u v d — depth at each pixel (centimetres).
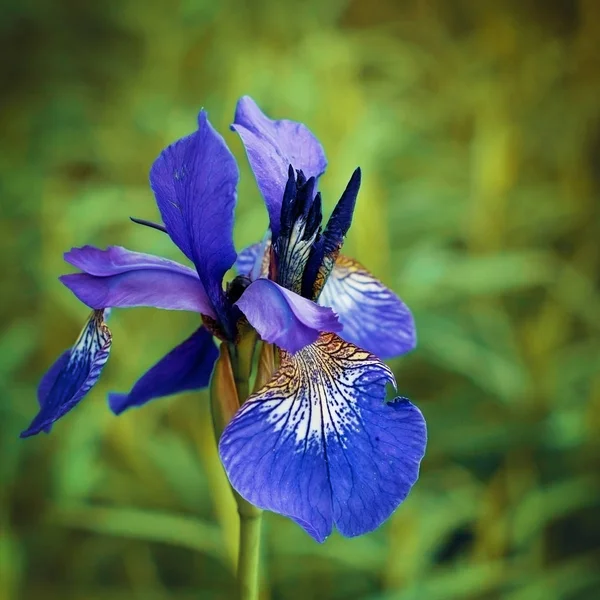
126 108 113
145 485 75
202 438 68
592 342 85
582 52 121
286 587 70
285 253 41
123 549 76
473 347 76
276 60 104
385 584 63
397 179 102
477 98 106
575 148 107
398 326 45
